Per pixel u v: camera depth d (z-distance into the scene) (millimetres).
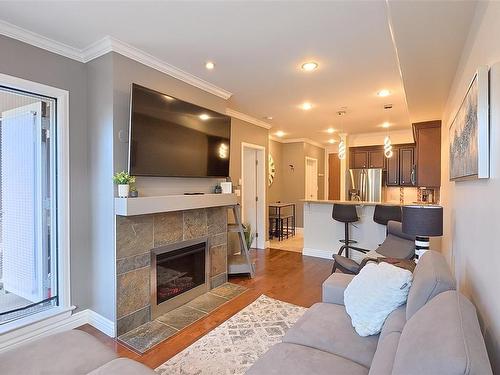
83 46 2568
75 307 2664
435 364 840
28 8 2000
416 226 2428
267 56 2762
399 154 6555
